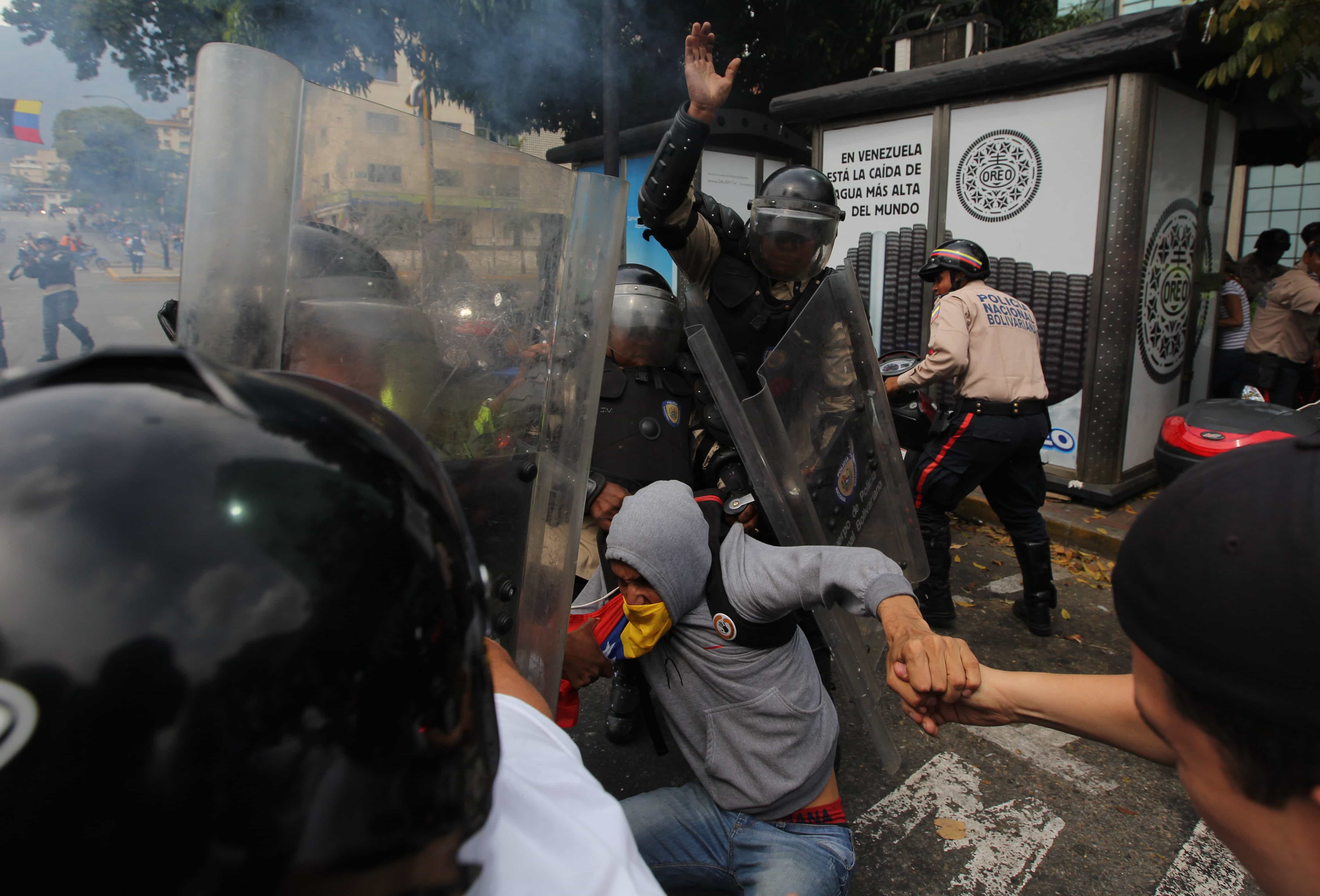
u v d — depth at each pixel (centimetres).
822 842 151
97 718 32
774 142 659
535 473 117
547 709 78
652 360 208
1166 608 53
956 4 543
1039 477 333
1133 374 455
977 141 479
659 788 220
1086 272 448
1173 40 387
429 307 107
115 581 33
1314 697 46
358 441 45
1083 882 202
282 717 35
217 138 85
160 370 43
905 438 355
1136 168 422
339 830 37
